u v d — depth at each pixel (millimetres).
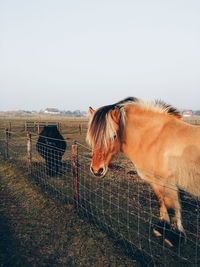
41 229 4582
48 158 7887
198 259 3605
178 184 3543
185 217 4965
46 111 170625
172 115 3818
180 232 3725
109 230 4457
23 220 4965
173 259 3611
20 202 5930
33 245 4074
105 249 3889
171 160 3533
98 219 4859
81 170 8531
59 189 6672
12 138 18469
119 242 4074
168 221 3918
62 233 4406
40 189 6648
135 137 3938
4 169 8773
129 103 4113
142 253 3762
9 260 3684
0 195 6434
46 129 8727
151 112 3908
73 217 4965
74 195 5293
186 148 3447
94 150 3719
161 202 3924
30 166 8117
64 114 169875
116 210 5324
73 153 5117
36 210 5410
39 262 3641
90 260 3652
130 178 7695
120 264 3529
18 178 7680
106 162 3770
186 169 3428
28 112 188625
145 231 4406
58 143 8508
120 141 4004
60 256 3777
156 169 3738
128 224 4484
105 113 3711
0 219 5004
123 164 9664
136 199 5980
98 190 6652
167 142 3613
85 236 4270
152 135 3789
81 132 24094
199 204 5473
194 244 3986
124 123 3920
